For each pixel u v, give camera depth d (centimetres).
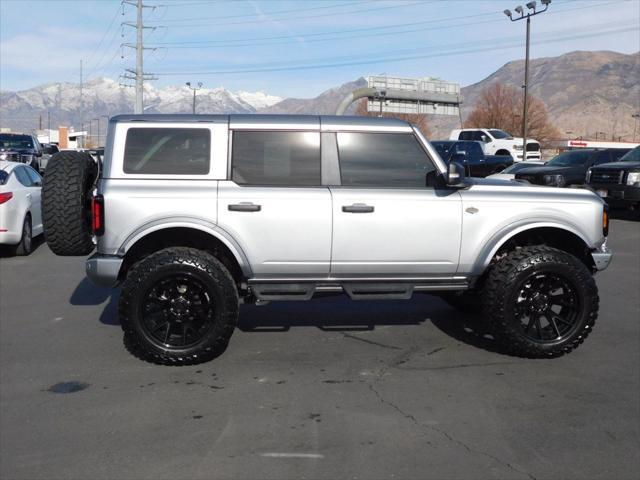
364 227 575
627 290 870
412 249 582
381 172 588
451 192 589
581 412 470
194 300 564
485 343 636
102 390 512
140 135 570
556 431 439
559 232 622
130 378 539
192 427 444
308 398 495
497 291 577
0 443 421
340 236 573
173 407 478
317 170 581
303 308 764
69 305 793
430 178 593
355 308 766
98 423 451
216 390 511
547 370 559
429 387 518
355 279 588
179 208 559
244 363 575
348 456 402
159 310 562
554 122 17475
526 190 604
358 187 583
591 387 520
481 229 589
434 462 395
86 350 613
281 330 677
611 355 601
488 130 3341
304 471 384
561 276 578
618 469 388
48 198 582
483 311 595
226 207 562
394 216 577
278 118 587
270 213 566
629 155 1702
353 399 493
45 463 395
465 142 2556
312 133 583
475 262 593
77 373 551
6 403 487
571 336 584
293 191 571
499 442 422
